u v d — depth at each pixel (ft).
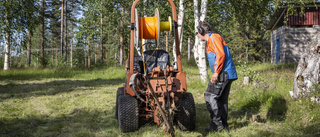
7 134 14.06
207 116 16.48
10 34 47.44
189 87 30.17
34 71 58.18
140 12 46.68
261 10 41.91
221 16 46.44
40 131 14.55
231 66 12.61
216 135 12.59
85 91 29.78
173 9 14.34
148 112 14.44
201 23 13.03
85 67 69.67
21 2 46.68
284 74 28.68
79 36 56.70
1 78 46.75
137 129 13.75
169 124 10.03
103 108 20.44
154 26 13.67
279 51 64.75
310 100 15.48
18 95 26.91
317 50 16.20
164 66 15.87
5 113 18.89
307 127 13.33
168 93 11.86
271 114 16.38
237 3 40.88
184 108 13.30
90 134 13.84
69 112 19.35
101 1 50.70
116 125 15.39
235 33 87.76
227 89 13.15
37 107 21.09
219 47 12.12
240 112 17.72
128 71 15.16
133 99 13.84
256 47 91.45
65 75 52.11
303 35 59.31
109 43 121.90
